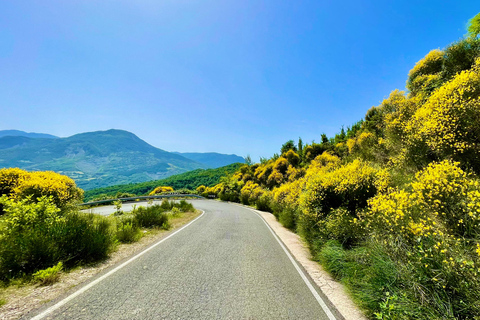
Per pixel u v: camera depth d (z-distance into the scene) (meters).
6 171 9.42
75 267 4.48
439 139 4.86
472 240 2.52
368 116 19.06
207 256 5.47
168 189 44.97
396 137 8.09
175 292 3.48
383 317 2.52
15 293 3.28
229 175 45.75
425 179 3.34
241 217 13.66
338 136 28.89
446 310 2.25
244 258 5.40
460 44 8.96
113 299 3.20
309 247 6.32
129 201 27.62
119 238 6.79
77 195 10.45
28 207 5.18
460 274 2.26
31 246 4.09
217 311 2.95
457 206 2.86
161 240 7.18
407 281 2.77
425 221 2.80
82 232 5.20
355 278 3.68
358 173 6.07
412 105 8.77
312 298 3.42
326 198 6.47
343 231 5.06
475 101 4.60
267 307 3.10
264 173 30.45
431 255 2.55
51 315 2.72
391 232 3.45
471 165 4.37
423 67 11.15
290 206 10.23
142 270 4.43
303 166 25.47
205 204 25.16
